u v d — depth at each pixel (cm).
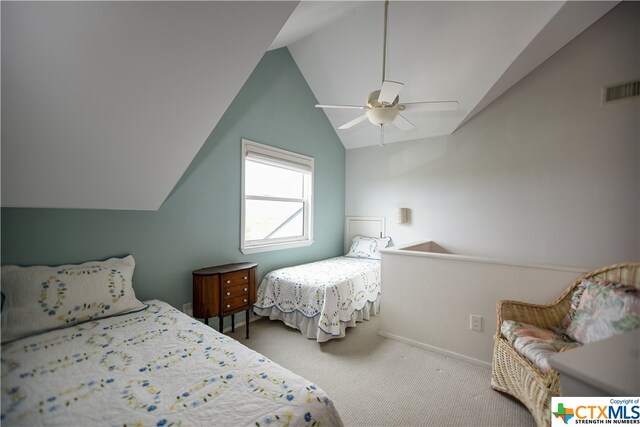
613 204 276
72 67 122
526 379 149
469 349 226
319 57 345
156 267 229
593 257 286
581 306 165
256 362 130
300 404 103
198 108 173
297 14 239
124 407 99
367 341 263
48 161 149
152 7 118
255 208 330
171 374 119
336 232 451
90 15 111
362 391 190
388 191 429
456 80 306
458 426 159
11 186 146
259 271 319
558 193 303
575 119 292
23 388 104
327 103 396
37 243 166
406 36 285
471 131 359
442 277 238
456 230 371
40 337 144
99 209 196
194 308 238
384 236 431
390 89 197
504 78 292
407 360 229
